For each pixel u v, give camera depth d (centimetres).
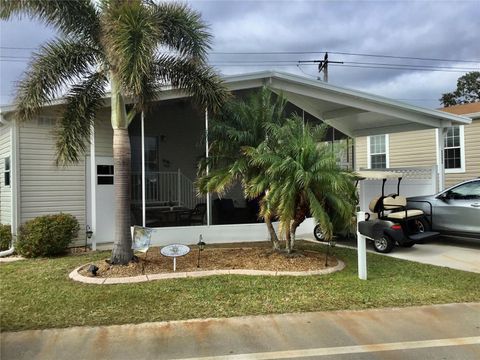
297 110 1231
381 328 449
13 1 652
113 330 443
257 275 663
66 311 499
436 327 452
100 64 736
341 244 995
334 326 454
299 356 383
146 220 989
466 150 1695
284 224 727
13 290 595
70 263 787
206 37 752
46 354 389
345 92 1110
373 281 636
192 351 394
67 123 745
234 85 1004
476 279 652
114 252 715
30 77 685
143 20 616
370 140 2012
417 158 1838
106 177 1046
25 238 870
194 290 580
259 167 778
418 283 626
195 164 1023
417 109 1202
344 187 705
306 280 634
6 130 1005
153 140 1007
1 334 434
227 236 1030
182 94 848
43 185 974
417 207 1007
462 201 935
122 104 711
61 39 709
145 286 600
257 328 448
